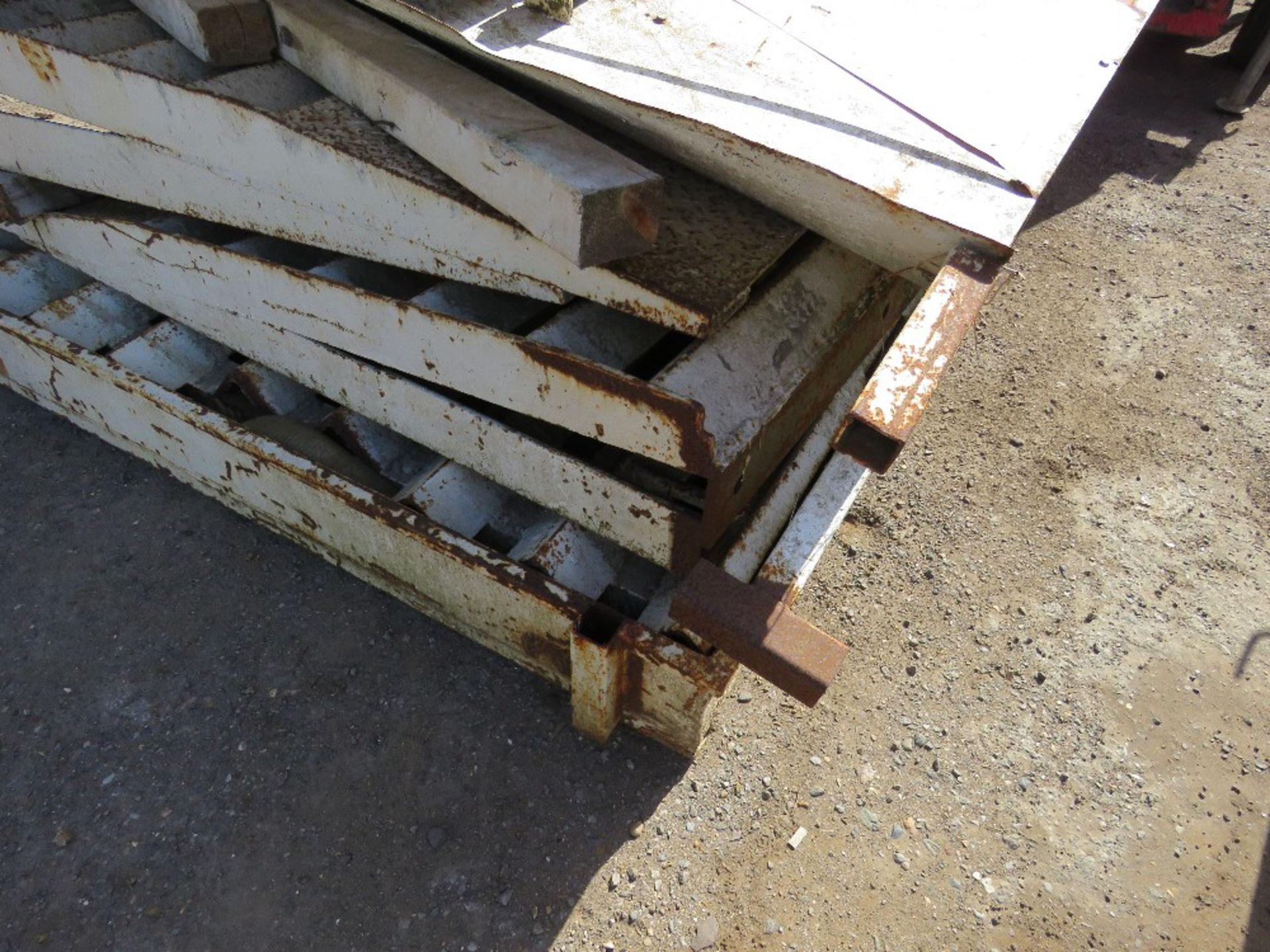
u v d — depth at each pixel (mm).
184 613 2416
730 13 1690
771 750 2199
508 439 1882
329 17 1781
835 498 1868
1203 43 6328
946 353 1151
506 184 1474
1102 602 2621
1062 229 4270
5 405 2988
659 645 1757
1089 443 3141
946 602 2592
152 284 2398
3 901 1859
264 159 1851
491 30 1535
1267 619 2602
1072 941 1911
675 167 1788
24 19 2061
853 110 1466
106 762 2098
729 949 1852
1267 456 3115
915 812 2109
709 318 1466
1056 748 2260
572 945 1840
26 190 2443
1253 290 3885
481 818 2027
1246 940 1931
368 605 2463
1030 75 1677
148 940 1810
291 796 2049
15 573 2490
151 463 2787
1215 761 2256
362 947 1815
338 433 2340
